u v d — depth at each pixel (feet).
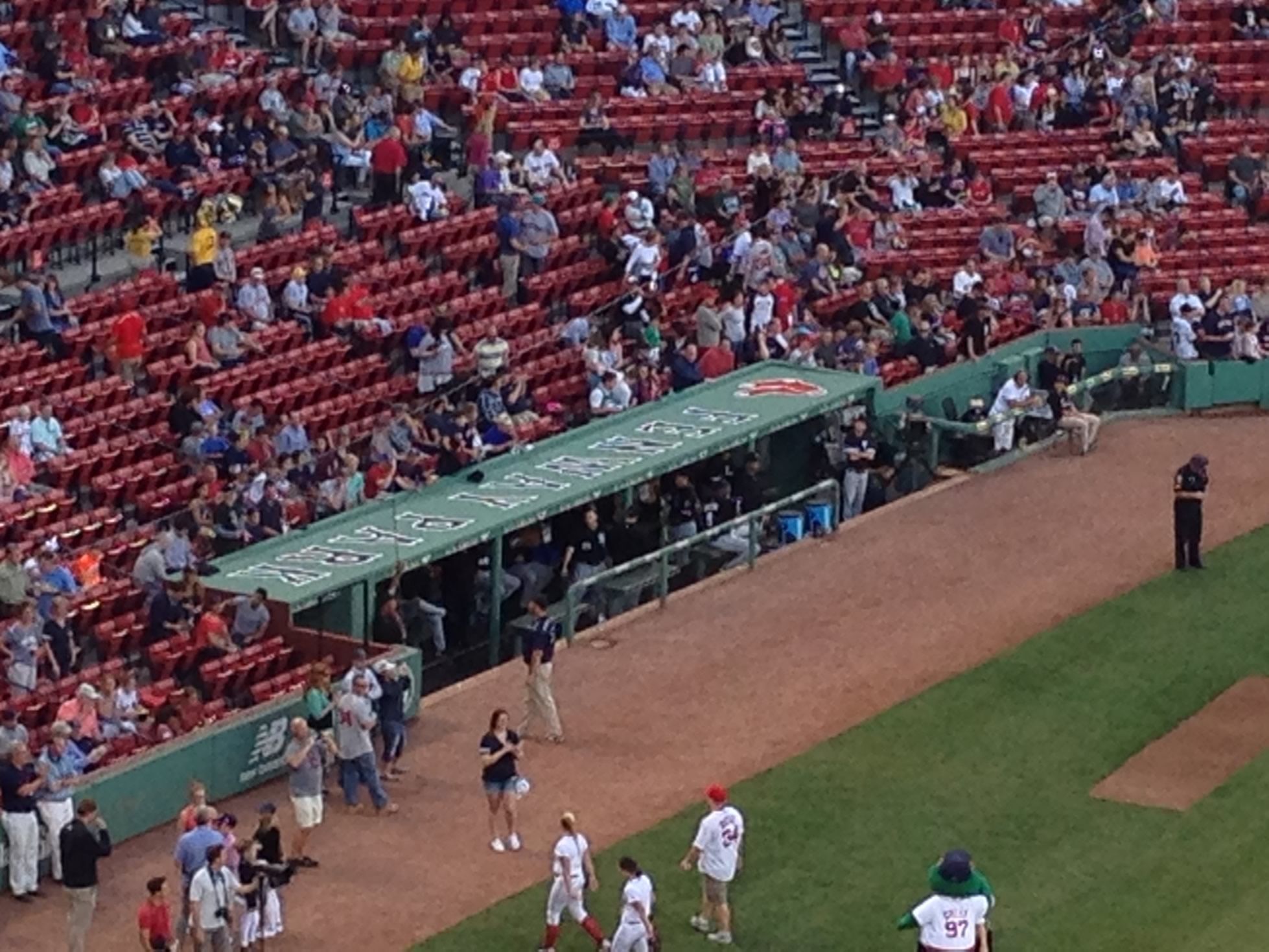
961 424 210.59
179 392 189.57
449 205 220.84
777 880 143.64
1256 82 265.54
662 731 163.43
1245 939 137.59
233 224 213.25
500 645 178.50
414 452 192.34
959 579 189.06
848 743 161.48
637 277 219.00
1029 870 145.28
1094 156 253.24
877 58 257.14
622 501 189.88
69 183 207.41
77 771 147.54
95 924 138.82
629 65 246.06
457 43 239.09
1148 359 228.02
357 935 137.39
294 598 165.99
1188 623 181.06
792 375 209.77
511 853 147.13
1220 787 156.25
